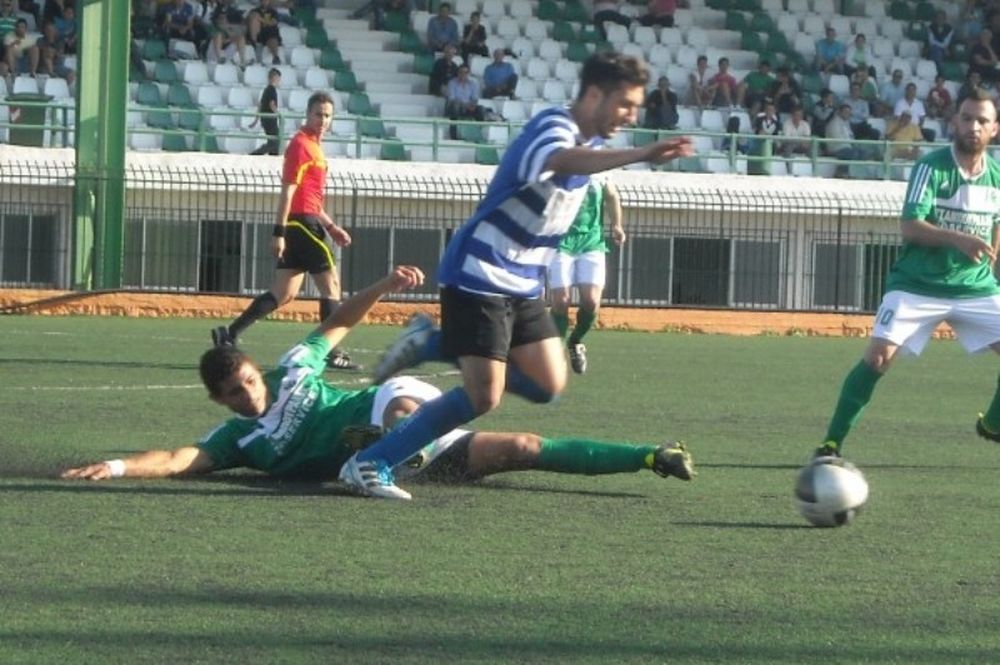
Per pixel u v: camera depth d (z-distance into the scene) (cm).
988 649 1185
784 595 1350
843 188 6944
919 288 2133
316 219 3441
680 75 8088
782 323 5981
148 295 5506
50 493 1748
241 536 1542
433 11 8062
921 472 2206
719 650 1158
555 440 1889
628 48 8169
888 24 8738
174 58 7350
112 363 3553
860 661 1141
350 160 6494
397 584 1347
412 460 1864
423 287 6494
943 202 2139
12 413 2541
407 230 6494
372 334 5062
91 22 5591
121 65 5647
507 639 1170
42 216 6112
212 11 7550
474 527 1630
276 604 1262
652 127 7450
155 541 1505
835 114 7744
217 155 6347
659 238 6738
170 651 1115
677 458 1841
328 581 1352
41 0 7425
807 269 6875
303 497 1770
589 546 1548
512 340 1755
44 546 1467
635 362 4197
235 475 1914
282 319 5575
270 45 7488
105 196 5641
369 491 1775
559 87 7775
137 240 6219
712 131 7662
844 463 1709
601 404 3016
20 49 6994
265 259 6372
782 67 7831
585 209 3553
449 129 7275
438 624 1209
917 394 3531
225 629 1178
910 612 1298
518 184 1662
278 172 6362
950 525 1742
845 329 6041
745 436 2569
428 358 1822
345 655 1112
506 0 8269
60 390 2931
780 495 1914
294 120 7200
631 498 1848
